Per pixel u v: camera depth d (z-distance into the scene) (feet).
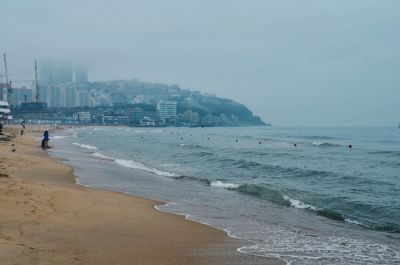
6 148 138.92
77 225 39.19
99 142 252.21
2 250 29.45
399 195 69.00
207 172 102.47
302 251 35.47
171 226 42.83
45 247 31.32
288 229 43.91
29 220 38.55
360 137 376.48
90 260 29.45
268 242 38.09
